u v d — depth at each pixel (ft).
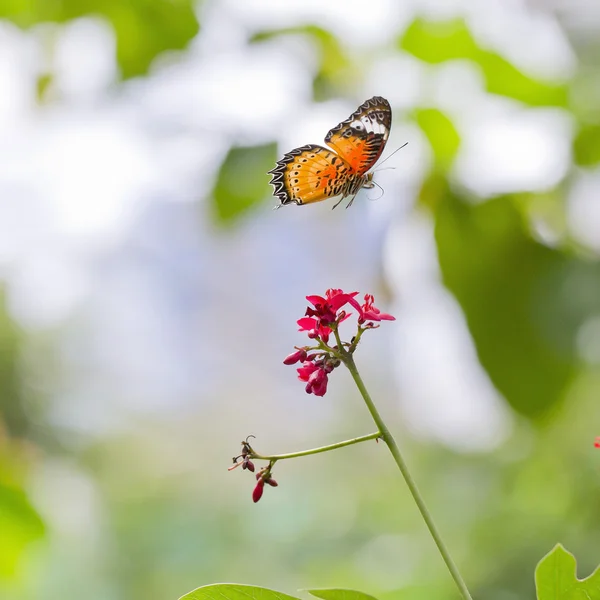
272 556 15.07
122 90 6.81
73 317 18.34
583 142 6.57
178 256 29.37
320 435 19.88
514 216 6.49
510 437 10.25
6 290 14.92
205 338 29.99
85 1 6.77
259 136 6.63
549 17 6.70
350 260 24.23
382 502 13.89
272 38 6.67
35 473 7.95
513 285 6.45
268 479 5.76
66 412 16.25
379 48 6.70
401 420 16.65
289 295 30.04
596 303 6.41
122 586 15.19
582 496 9.33
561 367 6.40
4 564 6.93
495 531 9.79
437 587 10.01
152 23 6.75
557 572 5.69
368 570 11.53
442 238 6.51
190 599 5.71
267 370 29.78
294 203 6.23
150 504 16.98
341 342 5.79
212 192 6.64
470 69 6.66
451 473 11.89
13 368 14.89
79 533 15.16
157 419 23.31
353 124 6.19
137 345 26.78
